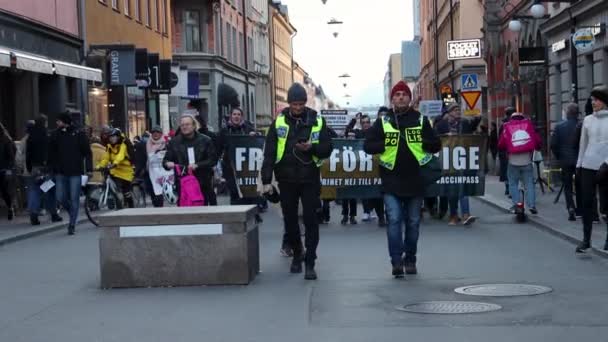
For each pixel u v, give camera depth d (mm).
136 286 10047
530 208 17047
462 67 55812
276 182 10984
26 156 18812
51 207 19000
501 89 43531
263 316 8289
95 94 31375
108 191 19422
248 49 71625
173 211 10156
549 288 9344
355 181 16906
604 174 11688
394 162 10172
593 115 11945
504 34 42875
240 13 66688
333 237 14938
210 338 7469
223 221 9945
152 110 41500
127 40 36125
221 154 17031
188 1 52781
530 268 10891
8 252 14219
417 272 10703
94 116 31188
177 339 7480
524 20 36156
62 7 28266
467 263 11414
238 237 9961
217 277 9977
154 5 41625
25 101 26031
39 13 26219
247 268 9977
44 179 18031
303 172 10383
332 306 8648
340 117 49500
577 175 15367
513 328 7504
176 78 34688
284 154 10422
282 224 17375
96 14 31672
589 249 12250
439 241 13945
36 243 15516
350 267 11289
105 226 10031
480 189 16766
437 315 8078
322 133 10406
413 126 10156
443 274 10516
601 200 12227
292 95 10391
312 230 10383
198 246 9977
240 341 7328
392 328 7602
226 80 58562
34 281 10891
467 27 56219
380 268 11148
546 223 15508
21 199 21203
